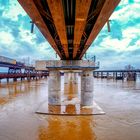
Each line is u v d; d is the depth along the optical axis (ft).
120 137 38.93
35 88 156.97
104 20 35.53
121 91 134.41
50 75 76.02
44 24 38.24
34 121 51.08
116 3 26.25
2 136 39.45
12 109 67.36
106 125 47.42
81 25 37.50
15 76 268.41
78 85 188.44
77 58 94.53
